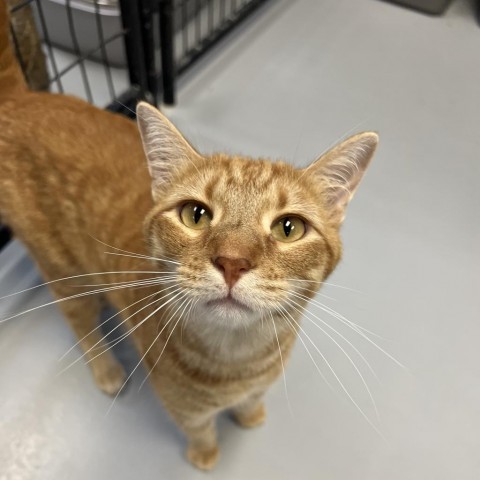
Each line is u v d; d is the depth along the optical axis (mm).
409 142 448
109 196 248
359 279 363
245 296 175
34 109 256
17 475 283
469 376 324
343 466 294
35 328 333
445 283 365
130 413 308
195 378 219
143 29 408
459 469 293
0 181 258
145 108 193
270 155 429
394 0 580
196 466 291
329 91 483
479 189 421
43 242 271
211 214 189
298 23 547
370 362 327
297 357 327
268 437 303
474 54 534
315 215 192
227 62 501
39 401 309
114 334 333
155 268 208
